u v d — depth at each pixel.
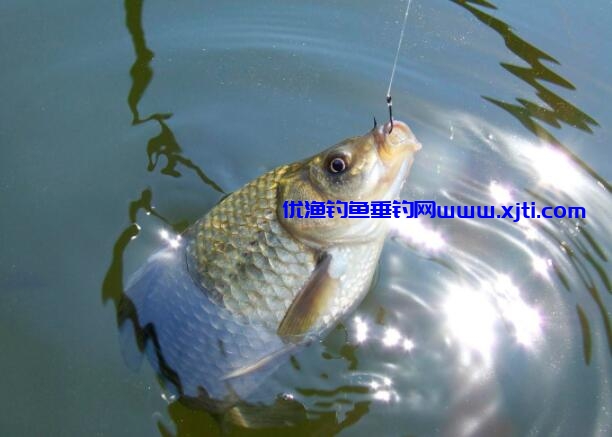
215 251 0.38
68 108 0.52
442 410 0.40
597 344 0.43
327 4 0.61
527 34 0.60
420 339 0.43
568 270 0.46
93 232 0.46
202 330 0.37
